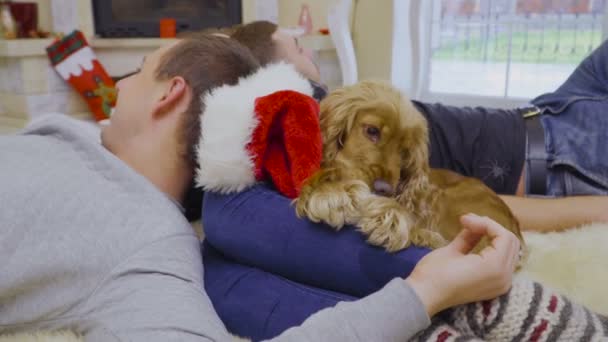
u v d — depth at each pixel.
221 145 0.86
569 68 2.92
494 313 0.74
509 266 0.75
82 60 3.58
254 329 0.84
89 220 0.82
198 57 1.01
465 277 0.72
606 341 0.72
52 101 3.60
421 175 0.98
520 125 1.61
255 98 0.89
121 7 3.86
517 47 3.06
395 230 0.79
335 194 0.81
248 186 0.89
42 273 0.79
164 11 3.92
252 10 3.86
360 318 0.69
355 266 0.79
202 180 0.88
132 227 0.81
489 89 3.21
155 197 0.87
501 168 1.57
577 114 1.64
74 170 0.89
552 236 1.22
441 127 1.60
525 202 1.39
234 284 0.89
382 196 0.89
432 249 0.82
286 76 0.98
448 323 0.78
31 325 0.80
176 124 0.99
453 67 3.31
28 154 0.92
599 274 1.02
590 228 1.24
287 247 0.83
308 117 0.87
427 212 0.99
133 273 0.77
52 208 0.83
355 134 0.94
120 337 0.68
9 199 0.83
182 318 0.69
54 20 3.82
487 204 1.17
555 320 0.73
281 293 0.84
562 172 1.60
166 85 1.00
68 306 0.78
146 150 1.01
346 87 1.01
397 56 3.41
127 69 3.77
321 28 3.79
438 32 3.30
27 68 3.46
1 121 3.58
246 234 0.86
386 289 0.72
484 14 3.12
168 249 0.80
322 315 0.70
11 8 3.54
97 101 3.61
